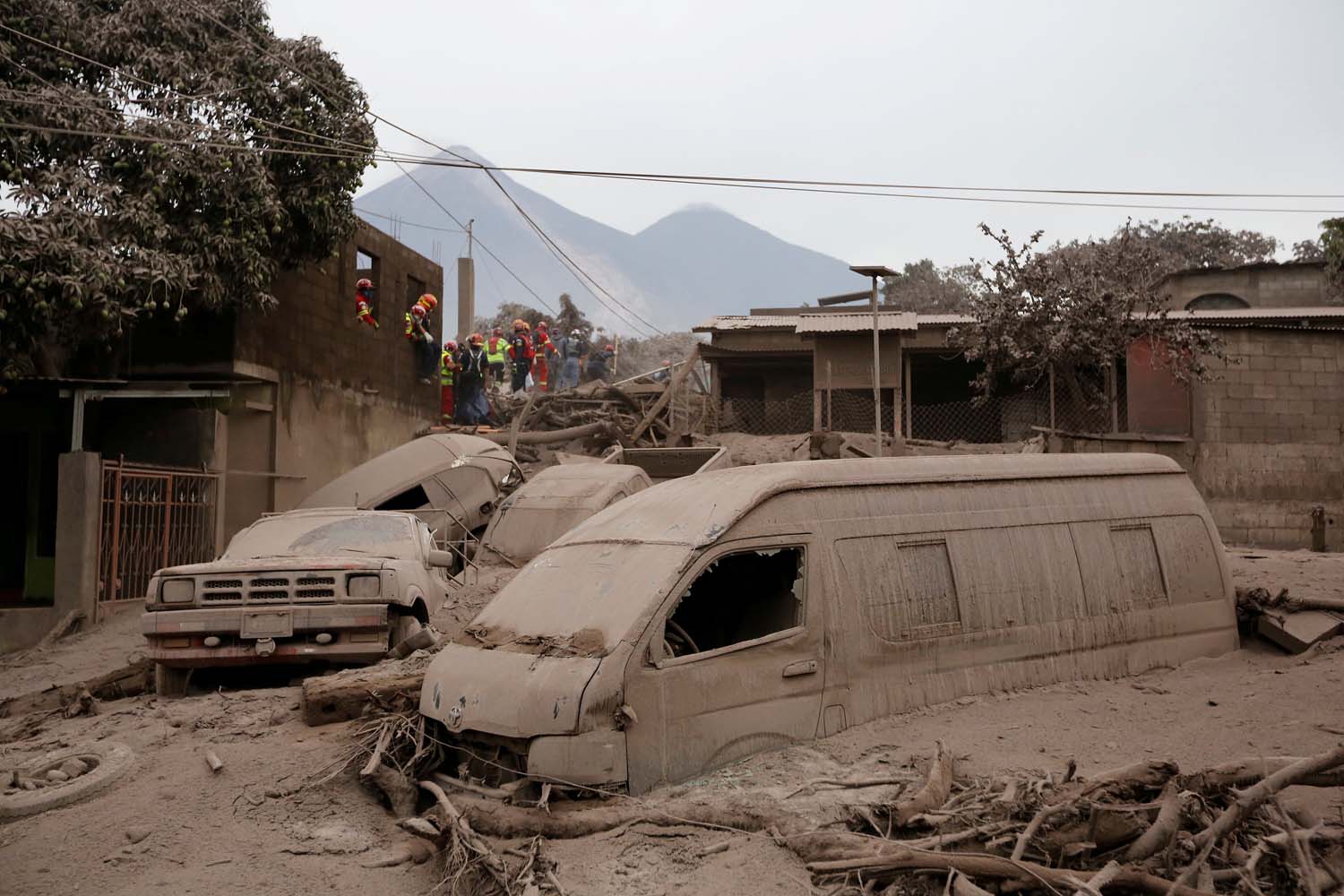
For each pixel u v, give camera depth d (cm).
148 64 1581
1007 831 473
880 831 495
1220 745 609
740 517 634
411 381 2519
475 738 598
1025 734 638
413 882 529
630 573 622
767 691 620
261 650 869
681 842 510
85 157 1498
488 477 1573
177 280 1503
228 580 883
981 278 2345
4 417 1842
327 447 2092
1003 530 755
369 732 678
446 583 1129
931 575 711
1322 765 445
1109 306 2225
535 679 573
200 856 561
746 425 3022
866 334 2608
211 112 1628
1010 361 2348
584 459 2250
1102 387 2495
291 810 611
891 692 675
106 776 660
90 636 1403
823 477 687
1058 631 760
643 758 566
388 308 2392
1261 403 2252
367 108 1767
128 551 1555
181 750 721
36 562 1830
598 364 3747
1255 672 793
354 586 891
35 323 1394
